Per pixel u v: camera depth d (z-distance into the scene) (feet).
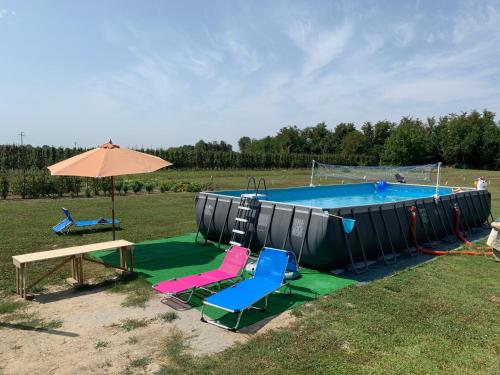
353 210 28.50
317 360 15.20
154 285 21.89
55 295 22.16
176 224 43.96
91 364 14.89
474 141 221.05
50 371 14.39
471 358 15.57
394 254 30.94
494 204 64.59
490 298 22.22
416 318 19.27
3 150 102.89
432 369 14.69
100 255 30.40
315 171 91.66
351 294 22.61
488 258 31.50
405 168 65.10
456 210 39.81
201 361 15.08
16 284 22.45
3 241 34.06
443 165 239.50
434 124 253.85
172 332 17.65
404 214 33.50
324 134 289.33
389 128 258.78
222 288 23.50
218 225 34.32
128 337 17.15
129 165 26.55
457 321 18.99
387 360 15.29
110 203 59.98
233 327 18.10
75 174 25.11
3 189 63.16
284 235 28.89
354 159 217.56
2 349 16.02
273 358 15.31
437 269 28.07
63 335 17.29
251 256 31.32
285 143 283.18
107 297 21.91
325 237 26.40
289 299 21.91
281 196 46.73
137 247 33.45
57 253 23.02
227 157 164.76
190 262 29.04
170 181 88.69
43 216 46.96
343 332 17.65
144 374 14.21
